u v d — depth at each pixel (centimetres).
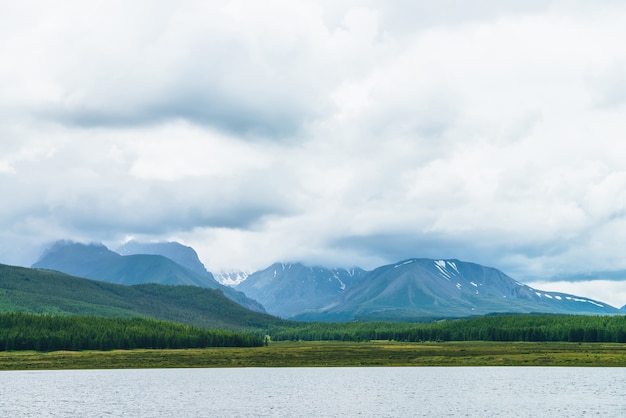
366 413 14712
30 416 14662
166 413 15050
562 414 14000
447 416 14075
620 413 14075
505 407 15338
